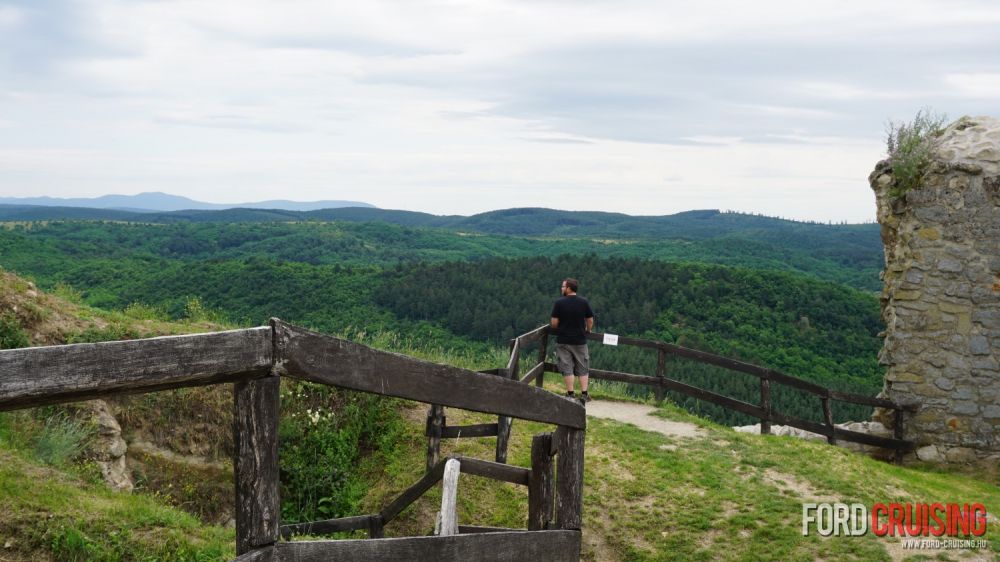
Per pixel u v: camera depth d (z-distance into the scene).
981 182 12.53
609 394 13.51
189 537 5.74
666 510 8.66
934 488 10.43
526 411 3.82
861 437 12.55
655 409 12.60
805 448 10.89
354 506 9.18
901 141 13.46
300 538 6.29
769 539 8.01
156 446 8.59
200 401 9.09
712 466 9.84
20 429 6.98
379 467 9.94
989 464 12.30
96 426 7.71
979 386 12.46
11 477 5.60
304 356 2.61
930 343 12.74
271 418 2.53
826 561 7.54
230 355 2.37
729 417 28.14
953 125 13.49
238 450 2.49
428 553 3.18
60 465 6.54
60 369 2.00
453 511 4.54
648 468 9.70
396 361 2.99
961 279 12.61
